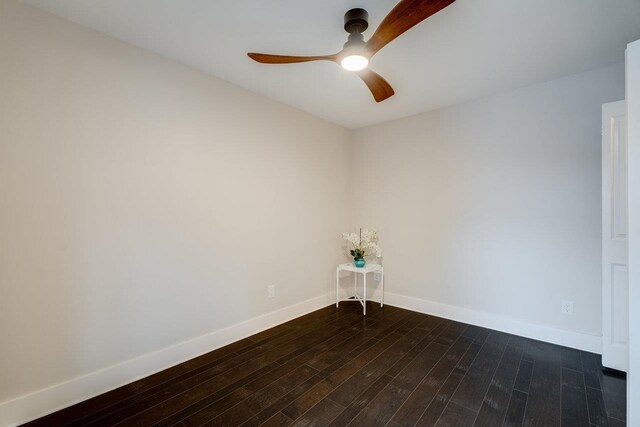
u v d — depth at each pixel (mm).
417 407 1701
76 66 1744
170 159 2150
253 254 2723
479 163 2875
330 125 3566
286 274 3045
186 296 2252
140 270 2010
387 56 2113
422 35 1857
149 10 1641
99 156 1829
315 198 3373
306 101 2941
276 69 2309
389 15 1311
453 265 3051
